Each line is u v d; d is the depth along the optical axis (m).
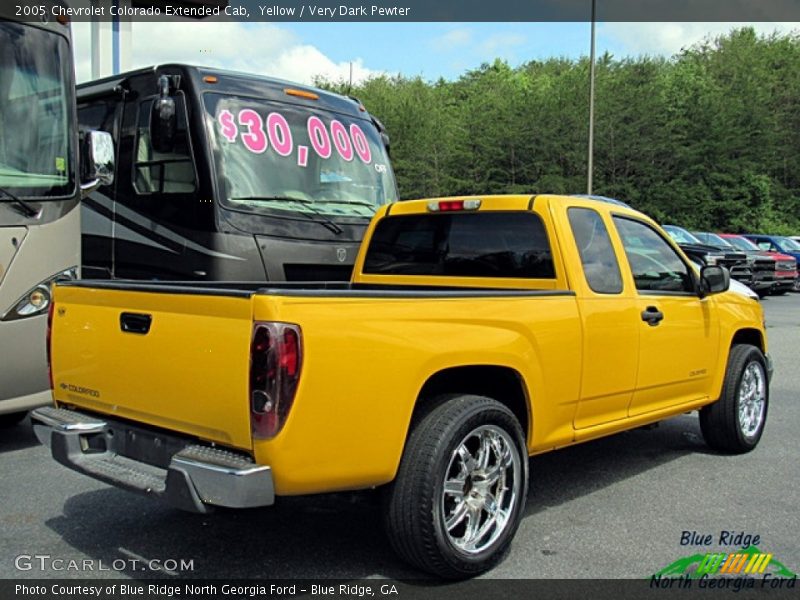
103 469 3.91
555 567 4.23
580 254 5.03
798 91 61.03
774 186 56.62
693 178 50.28
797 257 26.97
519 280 5.13
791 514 5.11
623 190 48.69
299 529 4.71
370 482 3.71
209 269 8.12
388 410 3.70
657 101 50.31
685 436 7.14
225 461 3.43
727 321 6.32
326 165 9.27
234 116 8.56
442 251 5.62
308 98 9.42
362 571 4.13
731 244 24.28
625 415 5.32
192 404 3.63
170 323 3.73
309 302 3.45
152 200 8.73
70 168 6.66
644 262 5.60
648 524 4.89
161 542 4.50
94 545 4.46
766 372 6.81
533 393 4.46
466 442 4.07
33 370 6.32
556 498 5.38
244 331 3.41
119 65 11.39
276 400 3.34
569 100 50.69
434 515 3.79
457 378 4.34
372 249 6.06
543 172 50.53
